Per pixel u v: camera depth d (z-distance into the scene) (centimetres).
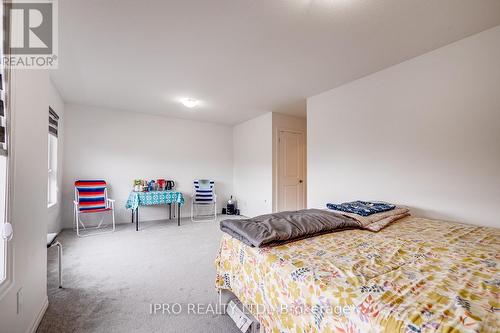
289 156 474
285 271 106
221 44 217
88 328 145
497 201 183
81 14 173
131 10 171
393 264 110
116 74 285
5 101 110
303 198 490
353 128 295
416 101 233
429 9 167
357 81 291
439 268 105
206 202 509
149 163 478
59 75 289
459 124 204
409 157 238
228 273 156
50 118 313
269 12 173
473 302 76
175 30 196
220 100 382
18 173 122
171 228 409
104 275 219
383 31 194
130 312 162
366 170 278
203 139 542
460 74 204
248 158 524
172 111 458
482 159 191
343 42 212
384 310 73
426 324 65
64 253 279
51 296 181
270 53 233
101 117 432
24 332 129
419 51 225
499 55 183
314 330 89
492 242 143
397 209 221
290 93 344
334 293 85
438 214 216
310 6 167
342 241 145
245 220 170
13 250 117
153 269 234
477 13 170
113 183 442
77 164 410
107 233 373
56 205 353
